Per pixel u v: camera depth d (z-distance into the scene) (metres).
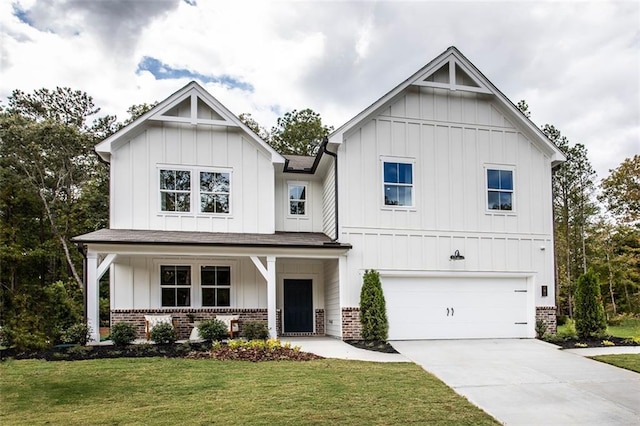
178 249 13.72
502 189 16.67
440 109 16.45
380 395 8.36
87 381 8.99
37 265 12.52
